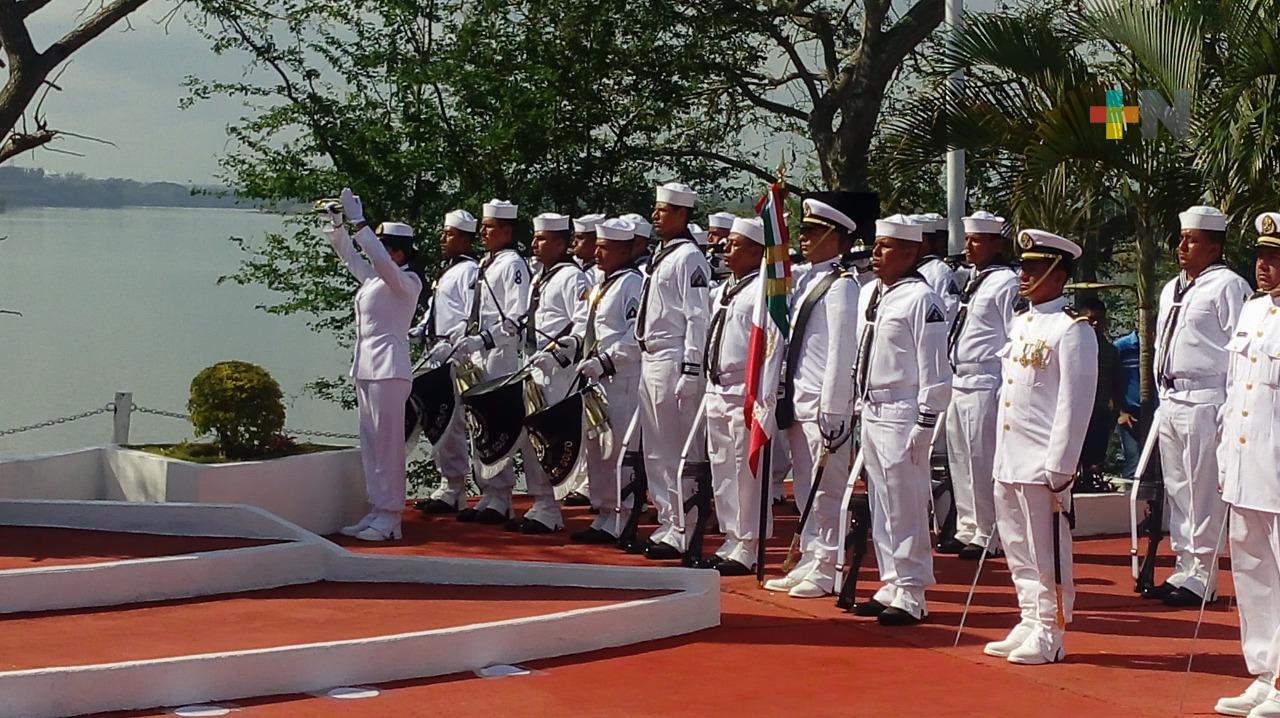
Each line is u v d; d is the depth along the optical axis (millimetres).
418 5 20469
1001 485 8039
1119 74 12930
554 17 20672
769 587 9703
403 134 20484
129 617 8797
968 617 9016
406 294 11281
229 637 8258
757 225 10016
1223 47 12602
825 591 9547
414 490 20438
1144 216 12867
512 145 20359
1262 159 11586
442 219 20500
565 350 11570
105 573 9070
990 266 11242
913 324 8625
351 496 11930
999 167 14391
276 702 7145
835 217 9555
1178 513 9680
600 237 11250
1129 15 12406
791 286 9961
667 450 10820
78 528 10859
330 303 20641
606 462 11438
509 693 7305
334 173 20266
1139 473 9805
